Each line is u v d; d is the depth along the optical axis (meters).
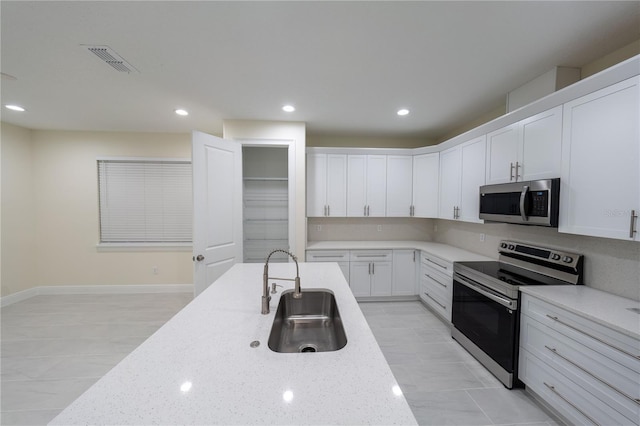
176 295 3.84
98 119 3.21
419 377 2.02
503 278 2.01
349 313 1.33
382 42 1.65
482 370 2.10
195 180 2.67
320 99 2.54
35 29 1.51
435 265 3.08
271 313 1.33
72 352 2.38
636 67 1.29
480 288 2.16
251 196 4.14
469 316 2.33
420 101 2.59
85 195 3.81
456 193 3.01
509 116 2.14
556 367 1.54
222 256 2.95
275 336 1.26
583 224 1.56
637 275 1.54
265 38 1.62
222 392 0.75
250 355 0.94
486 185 2.41
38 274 3.79
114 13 1.39
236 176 3.13
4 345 2.50
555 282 1.90
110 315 3.16
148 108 2.80
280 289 1.70
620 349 1.23
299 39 1.63
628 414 1.20
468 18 1.43
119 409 0.68
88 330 2.79
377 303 3.56
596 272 1.74
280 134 3.23
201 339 1.06
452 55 1.79
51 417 1.68
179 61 1.88
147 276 3.95
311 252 3.47
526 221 1.89
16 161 3.51
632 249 1.56
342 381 0.80
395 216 3.73
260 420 0.65
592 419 1.35
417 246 3.59
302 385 0.78
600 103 1.46
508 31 1.54
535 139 1.91
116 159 3.81
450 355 2.31
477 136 2.63
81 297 3.74
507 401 1.77
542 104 1.83
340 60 1.86
